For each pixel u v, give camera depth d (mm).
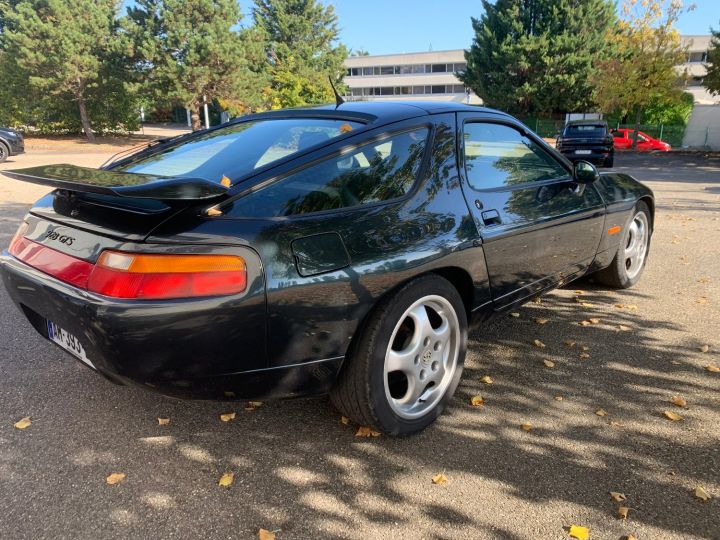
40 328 2666
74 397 2916
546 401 2914
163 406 2842
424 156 2701
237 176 2297
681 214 8648
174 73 29203
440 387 2715
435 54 65250
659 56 26156
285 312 2082
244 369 2092
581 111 37469
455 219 2680
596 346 3590
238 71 31031
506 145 3246
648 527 2014
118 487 2225
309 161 2330
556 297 4535
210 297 1969
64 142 30344
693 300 4457
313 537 1967
